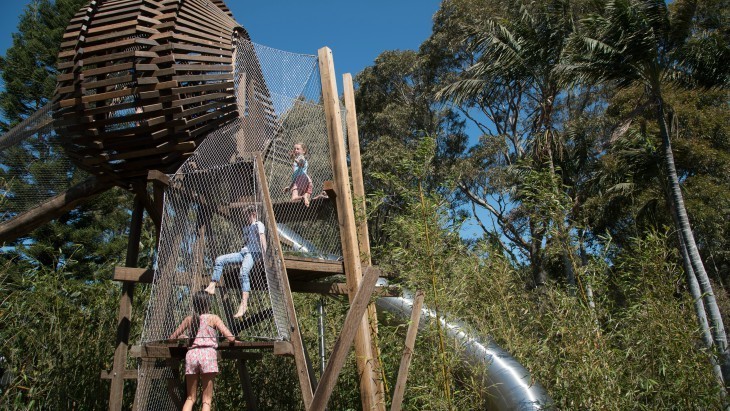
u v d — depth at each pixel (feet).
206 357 15.49
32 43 55.88
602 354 15.92
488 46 49.88
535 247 44.60
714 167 57.72
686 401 15.80
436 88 73.36
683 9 35.81
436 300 16.42
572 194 50.49
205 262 16.85
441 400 16.10
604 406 15.38
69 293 21.44
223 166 16.78
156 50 17.24
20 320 19.16
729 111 59.57
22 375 17.29
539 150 48.80
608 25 36.01
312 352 25.84
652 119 56.59
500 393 17.63
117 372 17.06
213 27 19.85
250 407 21.34
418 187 17.67
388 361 19.34
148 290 23.97
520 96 72.49
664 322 16.47
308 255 20.74
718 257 60.08
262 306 16.98
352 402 22.31
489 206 67.72
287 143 21.26
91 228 52.03
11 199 20.61
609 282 19.52
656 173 42.22
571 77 39.40
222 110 18.97
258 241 16.65
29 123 20.04
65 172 21.15
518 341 20.30
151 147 17.61
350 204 19.95
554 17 47.70
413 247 17.06
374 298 19.19
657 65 36.60
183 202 16.94
